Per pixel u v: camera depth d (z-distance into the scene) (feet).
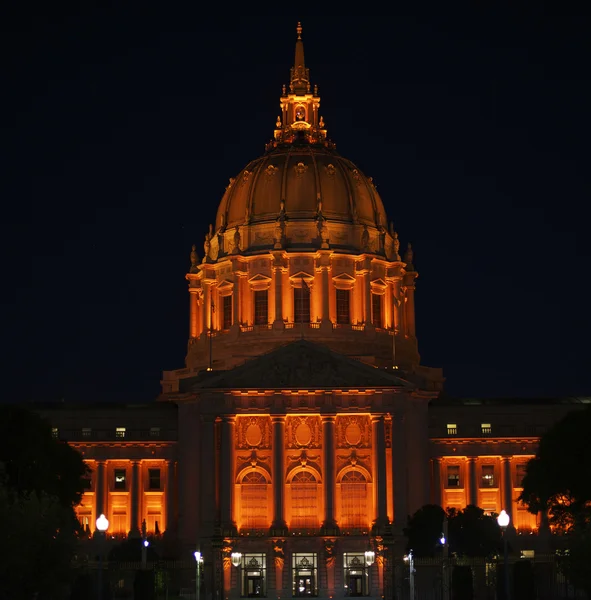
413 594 629.51
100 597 407.44
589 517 558.97
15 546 452.35
